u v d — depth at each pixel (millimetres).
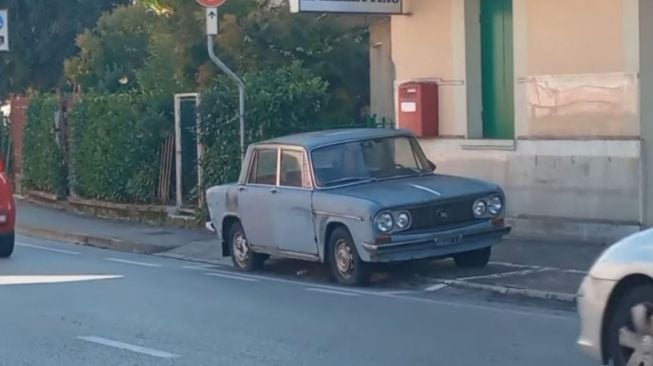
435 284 14516
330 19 24828
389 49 24062
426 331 11461
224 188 16891
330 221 14766
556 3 17188
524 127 17781
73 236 22188
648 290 8320
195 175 22703
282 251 15773
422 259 15406
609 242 16609
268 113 20609
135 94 24562
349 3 18859
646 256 8297
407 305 13133
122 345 11172
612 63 16547
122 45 30734
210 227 17422
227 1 25141
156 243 20219
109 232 22109
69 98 27875
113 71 30484
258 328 11875
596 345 8680
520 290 13453
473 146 18516
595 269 8680
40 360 10633
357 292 14227
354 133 15781
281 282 15367
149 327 12086
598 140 16734
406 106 19281
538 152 17578
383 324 11914
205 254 18891
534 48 17547
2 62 38031
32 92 32812
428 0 19141
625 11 16297
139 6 30891
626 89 16375
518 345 10625
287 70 21453
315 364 10070
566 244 16766
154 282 15578
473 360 10031
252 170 16344
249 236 16375
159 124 23594
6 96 38344
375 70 24406
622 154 16469
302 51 24438
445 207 14453
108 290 14820
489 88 18656
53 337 11680
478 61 18719
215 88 21812
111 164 25016
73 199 26844
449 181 15102
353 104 24625
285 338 11297
